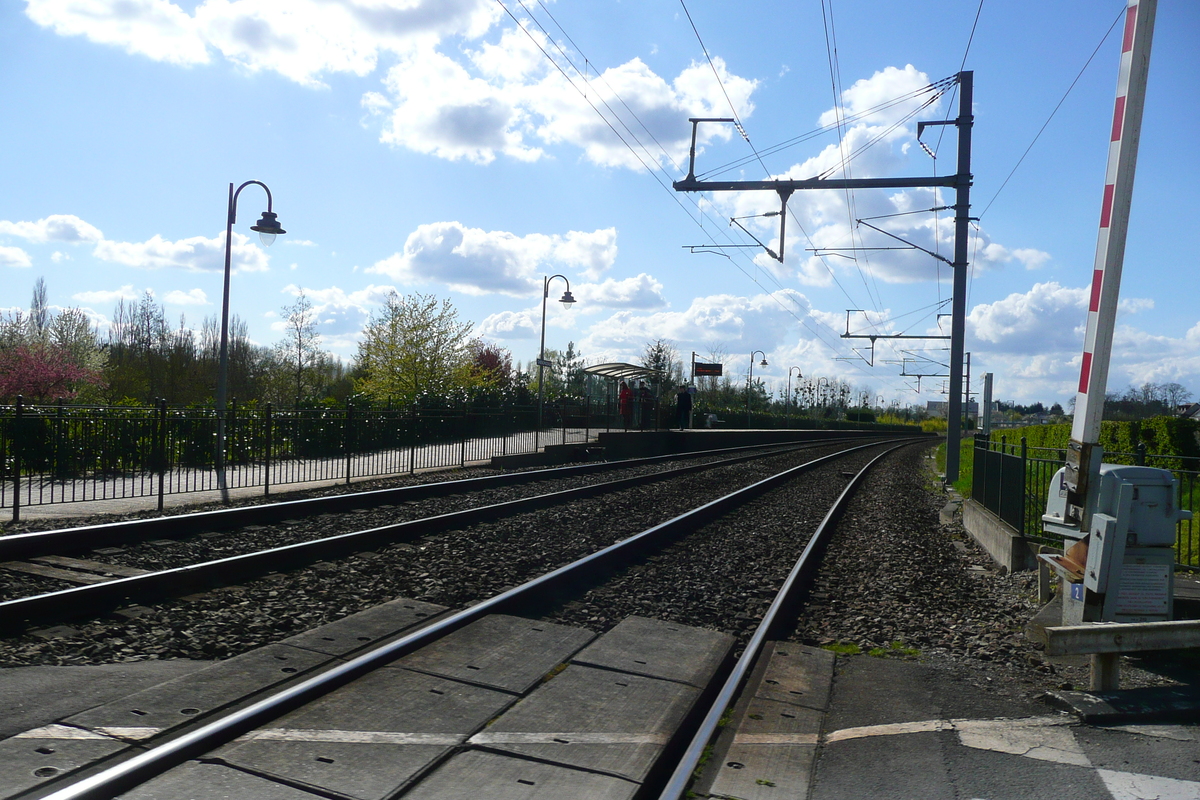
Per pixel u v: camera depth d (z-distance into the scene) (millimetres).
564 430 27719
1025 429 26734
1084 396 6250
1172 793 3834
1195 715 4863
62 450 12328
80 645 5516
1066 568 6348
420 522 10625
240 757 3705
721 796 3717
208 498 13250
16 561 7855
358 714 4316
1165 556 6082
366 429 19062
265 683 4781
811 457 36469
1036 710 5039
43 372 28047
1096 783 3932
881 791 3820
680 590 8289
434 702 4582
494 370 47625
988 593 9039
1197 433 13125
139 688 4707
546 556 9789
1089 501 6207
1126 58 5992
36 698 4438
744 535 12430
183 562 8477
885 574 9938
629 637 6277
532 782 3664
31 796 3283
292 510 11516
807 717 4855
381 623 6285
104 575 7566
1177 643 5305
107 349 38719
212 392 44156
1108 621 5980
